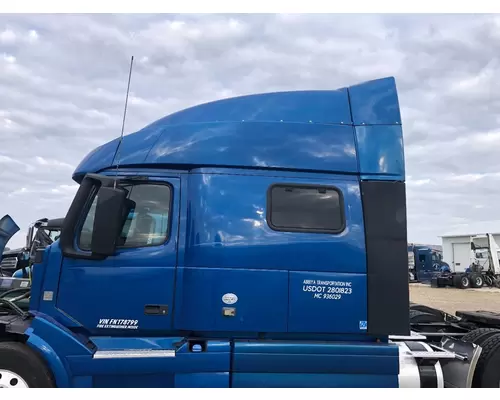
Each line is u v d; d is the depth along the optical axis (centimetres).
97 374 404
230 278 421
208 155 447
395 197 446
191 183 445
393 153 455
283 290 424
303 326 423
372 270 432
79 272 425
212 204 434
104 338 421
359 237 437
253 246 427
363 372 423
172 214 438
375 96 473
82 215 434
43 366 397
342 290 428
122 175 446
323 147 456
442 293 2962
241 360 413
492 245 3678
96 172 454
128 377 411
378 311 429
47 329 405
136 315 421
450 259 4981
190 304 421
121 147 455
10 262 1086
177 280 427
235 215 433
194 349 418
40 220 869
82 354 403
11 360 391
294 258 429
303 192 445
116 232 414
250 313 420
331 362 419
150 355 407
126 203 439
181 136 455
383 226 440
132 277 425
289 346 418
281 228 434
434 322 655
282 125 461
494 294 2850
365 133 461
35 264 439
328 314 425
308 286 426
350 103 477
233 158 447
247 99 483
